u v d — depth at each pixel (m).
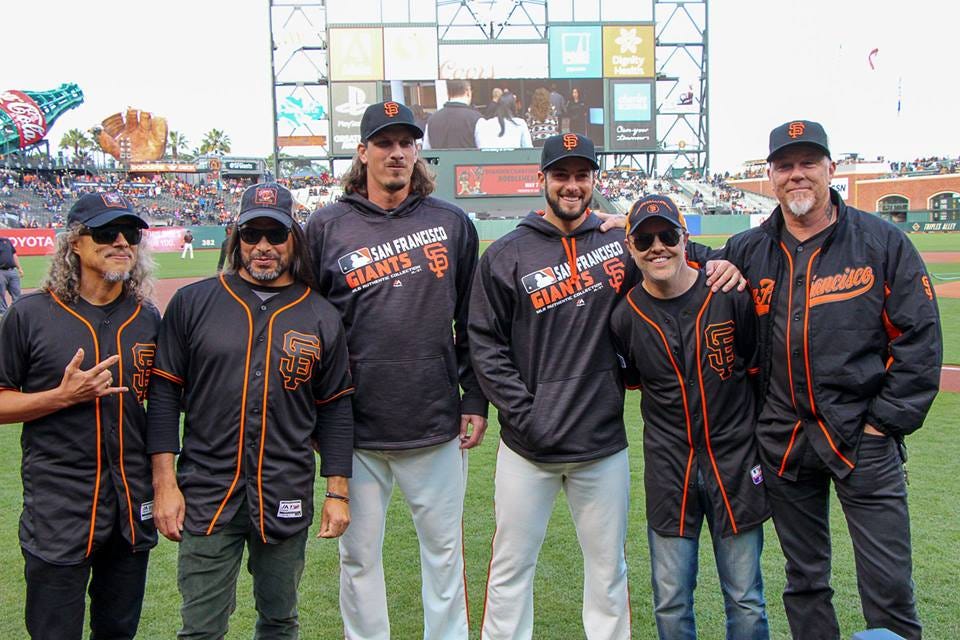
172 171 62.34
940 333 2.72
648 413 3.06
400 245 3.16
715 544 2.96
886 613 2.72
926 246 29.81
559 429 3.03
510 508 3.18
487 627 3.24
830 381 2.76
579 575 3.89
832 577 3.75
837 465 2.77
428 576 3.32
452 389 3.25
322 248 3.20
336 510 2.89
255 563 2.82
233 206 49.12
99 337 2.64
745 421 2.96
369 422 3.12
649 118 40.28
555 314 3.10
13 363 2.57
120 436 2.65
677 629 2.97
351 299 3.12
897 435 2.72
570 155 3.03
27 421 2.58
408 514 4.71
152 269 2.85
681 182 47.47
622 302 3.08
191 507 2.71
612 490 3.14
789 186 2.81
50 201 43.78
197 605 2.70
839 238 2.82
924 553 3.89
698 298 2.93
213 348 2.72
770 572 3.86
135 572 2.74
